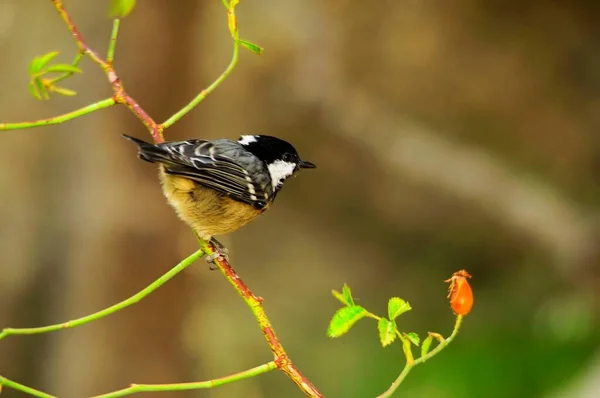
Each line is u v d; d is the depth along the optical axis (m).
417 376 13.04
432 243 15.63
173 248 11.69
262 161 6.78
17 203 11.92
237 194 6.30
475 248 15.31
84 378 11.62
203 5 12.01
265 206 6.66
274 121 14.84
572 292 13.95
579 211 14.48
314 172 15.30
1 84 12.31
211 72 13.64
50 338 11.95
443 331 14.05
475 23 14.85
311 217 15.86
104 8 11.70
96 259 11.59
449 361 13.04
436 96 15.16
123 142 11.59
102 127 11.62
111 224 11.43
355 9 14.73
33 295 12.02
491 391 12.24
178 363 11.92
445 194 14.95
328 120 14.80
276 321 15.39
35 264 12.00
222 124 14.10
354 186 15.38
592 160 14.98
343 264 16.03
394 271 15.80
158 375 11.69
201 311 12.83
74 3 11.95
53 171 11.88
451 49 14.94
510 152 15.16
